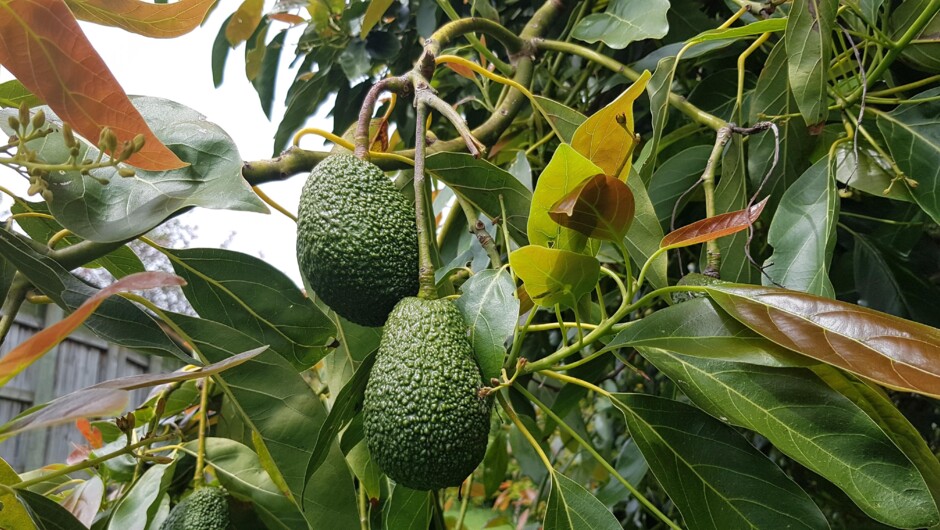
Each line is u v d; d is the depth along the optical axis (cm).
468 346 37
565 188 35
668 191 59
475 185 50
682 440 41
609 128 38
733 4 62
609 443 100
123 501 52
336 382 56
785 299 36
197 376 30
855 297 64
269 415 47
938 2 48
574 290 38
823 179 47
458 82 83
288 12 79
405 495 49
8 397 126
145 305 44
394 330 36
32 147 42
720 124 56
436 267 57
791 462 75
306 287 58
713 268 44
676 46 60
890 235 62
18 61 33
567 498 40
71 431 145
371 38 75
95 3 38
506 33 62
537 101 55
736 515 39
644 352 43
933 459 38
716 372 40
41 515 38
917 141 50
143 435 69
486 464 87
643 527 87
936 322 57
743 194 54
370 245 39
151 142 36
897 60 57
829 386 37
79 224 38
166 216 38
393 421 34
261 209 38
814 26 46
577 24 63
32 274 38
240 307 49
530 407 63
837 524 73
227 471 54
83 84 34
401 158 50
